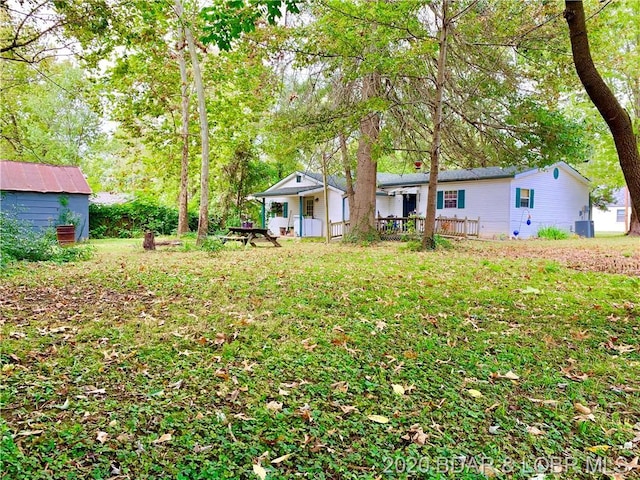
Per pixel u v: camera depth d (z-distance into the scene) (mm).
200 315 4469
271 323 4168
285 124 11391
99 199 31312
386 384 2865
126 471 1857
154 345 3518
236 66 15781
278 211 26203
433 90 11648
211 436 2166
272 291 5691
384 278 6754
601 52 11977
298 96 11930
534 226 19688
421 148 13617
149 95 18547
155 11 9648
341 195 21156
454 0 10031
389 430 2301
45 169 17328
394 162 20875
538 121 11023
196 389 2715
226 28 5637
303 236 21703
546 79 11008
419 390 2799
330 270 7664
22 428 2162
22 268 7852
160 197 31031
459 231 18672
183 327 4031
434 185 11594
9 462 1843
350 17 9055
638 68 15055
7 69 12289
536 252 11695
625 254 10945
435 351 3508
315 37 10156
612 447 2193
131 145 21656
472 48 10633
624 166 4227
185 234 18719
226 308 4762
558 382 2951
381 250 12000
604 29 11312
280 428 2273
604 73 13633
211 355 3312
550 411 2553
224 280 6523
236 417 2367
